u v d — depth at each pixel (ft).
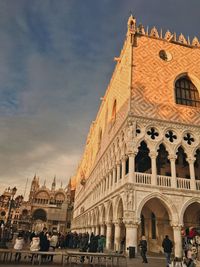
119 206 87.15
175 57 106.93
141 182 79.51
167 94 96.84
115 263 60.95
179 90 102.99
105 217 103.45
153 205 96.32
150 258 67.92
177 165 103.96
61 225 362.33
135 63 99.50
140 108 90.22
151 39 107.86
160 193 78.38
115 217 87.30
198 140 90.43
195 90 104.58
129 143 83.10
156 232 95.35
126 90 97.71
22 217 365.40
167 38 111.04
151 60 102.47
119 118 103.50
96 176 145.48
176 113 93.66
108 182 109.60
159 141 86.43
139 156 104.94
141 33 107.76
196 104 101.09
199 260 55.11
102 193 118.21
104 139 135.54
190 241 70.03
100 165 135.64
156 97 94.73
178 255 72.13
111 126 119.55
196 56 110.73
